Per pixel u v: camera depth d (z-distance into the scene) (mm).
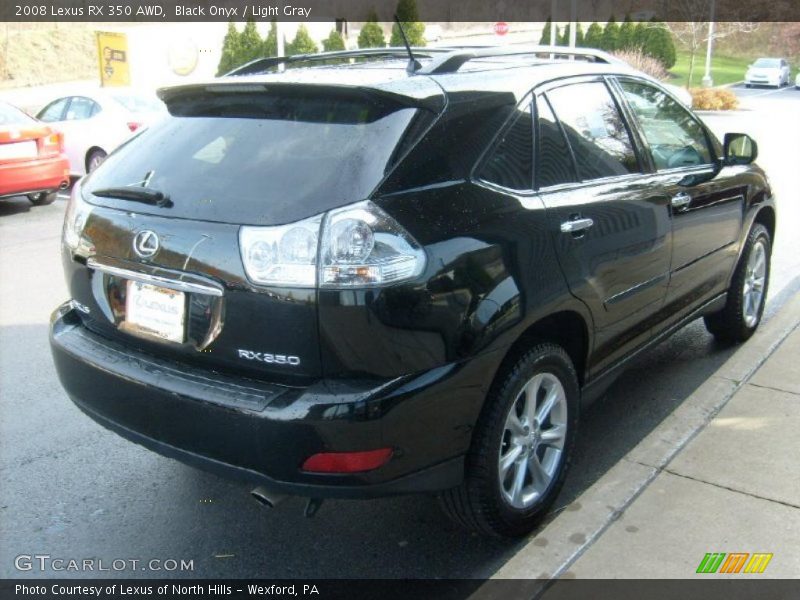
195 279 2873
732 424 4227
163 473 4043
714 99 27234
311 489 2768
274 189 2877
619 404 4695
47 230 10016
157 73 26438
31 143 10758
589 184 3658
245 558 3371
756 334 5602
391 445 2750
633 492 3592
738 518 3398
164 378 2975
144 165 3299
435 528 3568
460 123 3104
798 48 55969
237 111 3303
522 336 3279
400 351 2742
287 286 2691
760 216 5492
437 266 2805
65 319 3533
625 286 3812
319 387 2730
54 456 4195
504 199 3146
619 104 4082
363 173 2822
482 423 3082
